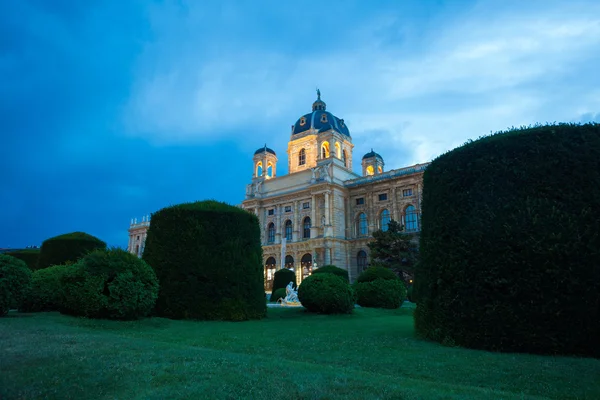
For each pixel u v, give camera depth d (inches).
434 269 553.9
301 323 783.1
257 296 873.5
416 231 2544.3
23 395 255.3
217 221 868.6
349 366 391.2
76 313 710.5
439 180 576.1
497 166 512.4
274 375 312.5
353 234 2839.6
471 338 490.6
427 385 307.7
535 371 359.3
